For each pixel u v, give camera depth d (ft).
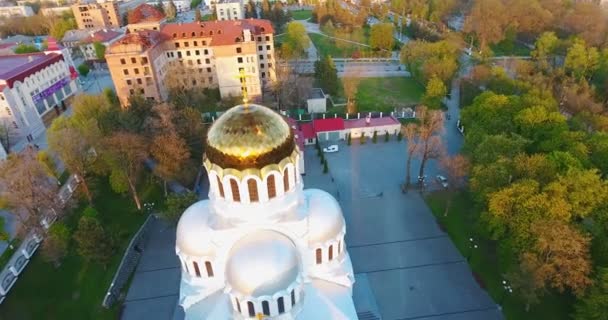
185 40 334.85
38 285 163.53
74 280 165.17
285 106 318.65
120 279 164.76
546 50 363.15
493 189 163.43
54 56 331.57
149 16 375.45
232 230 101.50
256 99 333.62
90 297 157.89
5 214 198.39
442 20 550.77
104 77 422.41
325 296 116.57
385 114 304.91
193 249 110.22
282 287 96.27
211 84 355.15
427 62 337.93
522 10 442.09
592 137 192.54
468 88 299.38
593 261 138.72
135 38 302.25
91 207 186.29
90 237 156.04
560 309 145.79
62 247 164.04
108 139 191.21
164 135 201.67
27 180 168.86
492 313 147.02
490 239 169.37
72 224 194.80
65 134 192.75
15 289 161.79
